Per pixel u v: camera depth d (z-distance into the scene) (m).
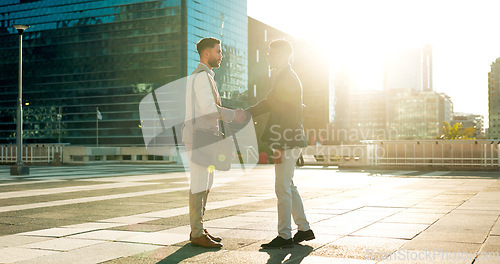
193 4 98.62
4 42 115.44
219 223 6.31
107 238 5.29
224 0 107.19
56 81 109.88
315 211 7.43
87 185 14.06
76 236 5.44
